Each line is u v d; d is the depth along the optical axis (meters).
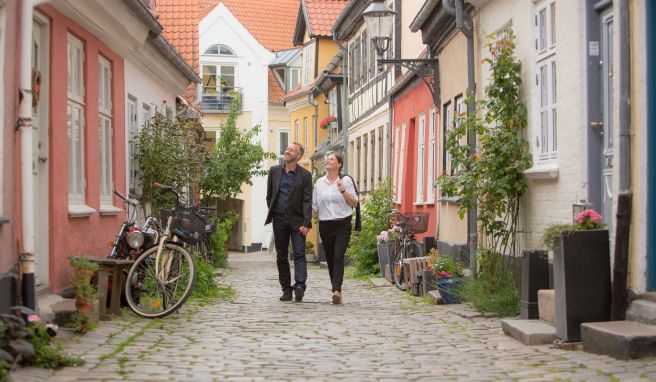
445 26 16.86
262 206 56.44
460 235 16.30
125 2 12.80
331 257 12.95
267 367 7.08
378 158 28.28
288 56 56.72
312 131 47.66
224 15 56.09
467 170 12.54
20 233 8.51
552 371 6.80
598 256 7.92
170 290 10.42
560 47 10.15
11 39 8.32
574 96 9.71
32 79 9.41
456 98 16.45
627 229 7.93
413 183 22.88
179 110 22.34
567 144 9.97
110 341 8.24
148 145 16.17
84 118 12.05
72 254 10.95
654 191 7.78
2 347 6.46
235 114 33.94
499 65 11.82
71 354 7.28
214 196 33.50
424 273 13.47
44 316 8.45
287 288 13.01
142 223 16.38
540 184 11.00
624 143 7.98
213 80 56.03
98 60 12.86
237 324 9.86
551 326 8.66
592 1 9.45
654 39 7.79
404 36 25.56
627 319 7.84
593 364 6.94
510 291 10.83
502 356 7.69
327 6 45.78
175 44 24.73
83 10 11.28
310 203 12.83
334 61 38.84
